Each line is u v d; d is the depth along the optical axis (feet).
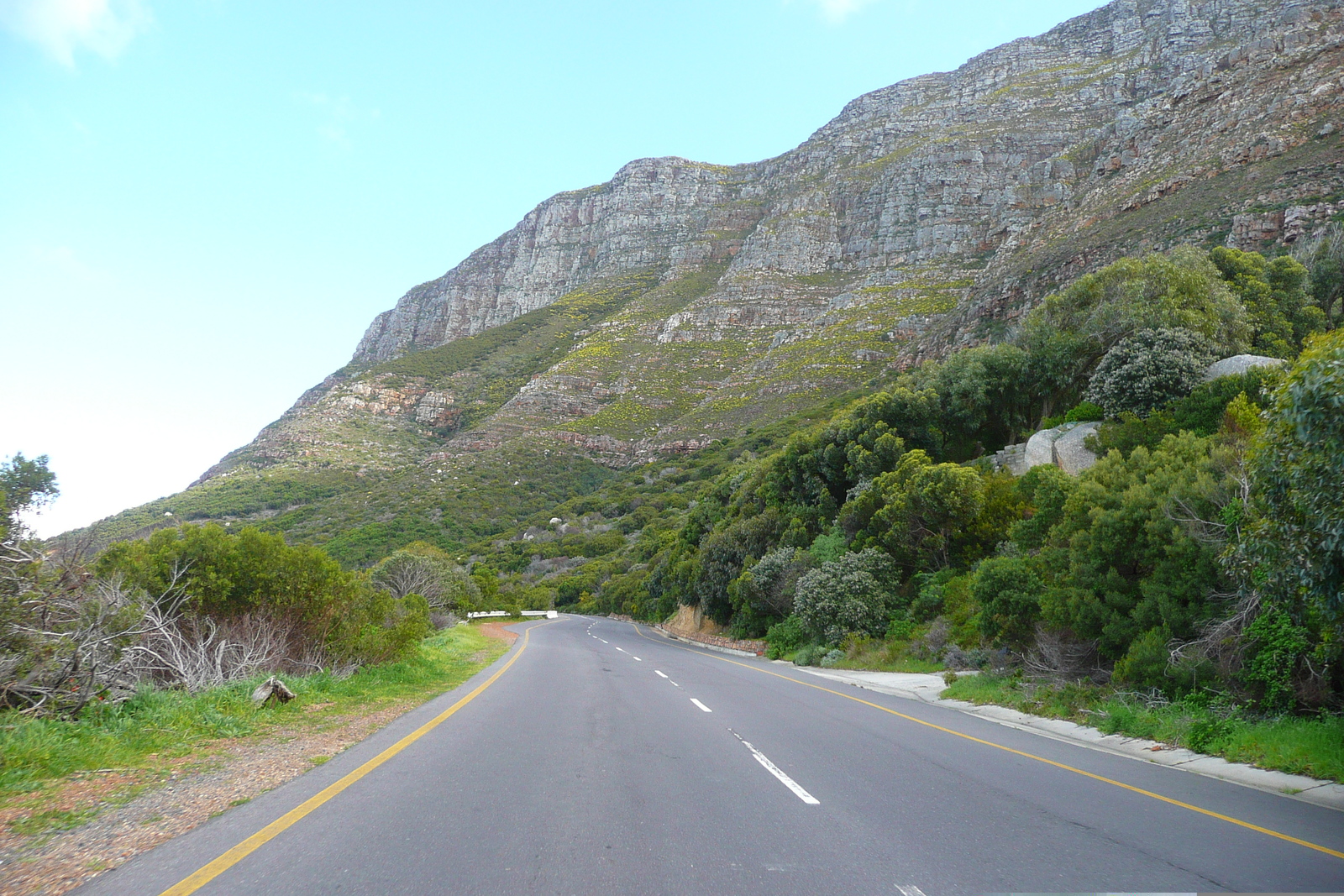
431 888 13.44
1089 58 555.28
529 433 421.18
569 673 59.36
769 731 32.81
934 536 83.30
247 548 43.55
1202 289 95.45
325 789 20.59
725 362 468.34
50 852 15.10
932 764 26.20
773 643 93.61
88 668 28.17
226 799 19.60
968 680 50.60
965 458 115.44
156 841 15.93
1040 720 38.04
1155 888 14.03
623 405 440.45
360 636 51.67
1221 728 29.84
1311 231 153.69
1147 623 38.99
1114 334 98.63
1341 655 28.40
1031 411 115.44
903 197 515.09
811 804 20.21
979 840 17.08
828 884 14.05
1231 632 34.71
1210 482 39.81
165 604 39.04
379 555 276.00
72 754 22.85
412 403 521.65
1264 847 16.79
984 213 481.46
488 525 334.85
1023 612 51.16
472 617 170.71
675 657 86.33
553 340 593.01
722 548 130.62
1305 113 196.34
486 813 18.58
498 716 35.19
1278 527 25.07
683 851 15.84
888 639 75.25
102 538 30.76
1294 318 107.14
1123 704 35.60
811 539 111.86
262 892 13.07
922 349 286.87
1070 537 50.21
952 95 628.69
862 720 37.32
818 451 121.49
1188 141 241.55
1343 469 21.26
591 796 20.52
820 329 427.74
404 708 37.88
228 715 31.09
